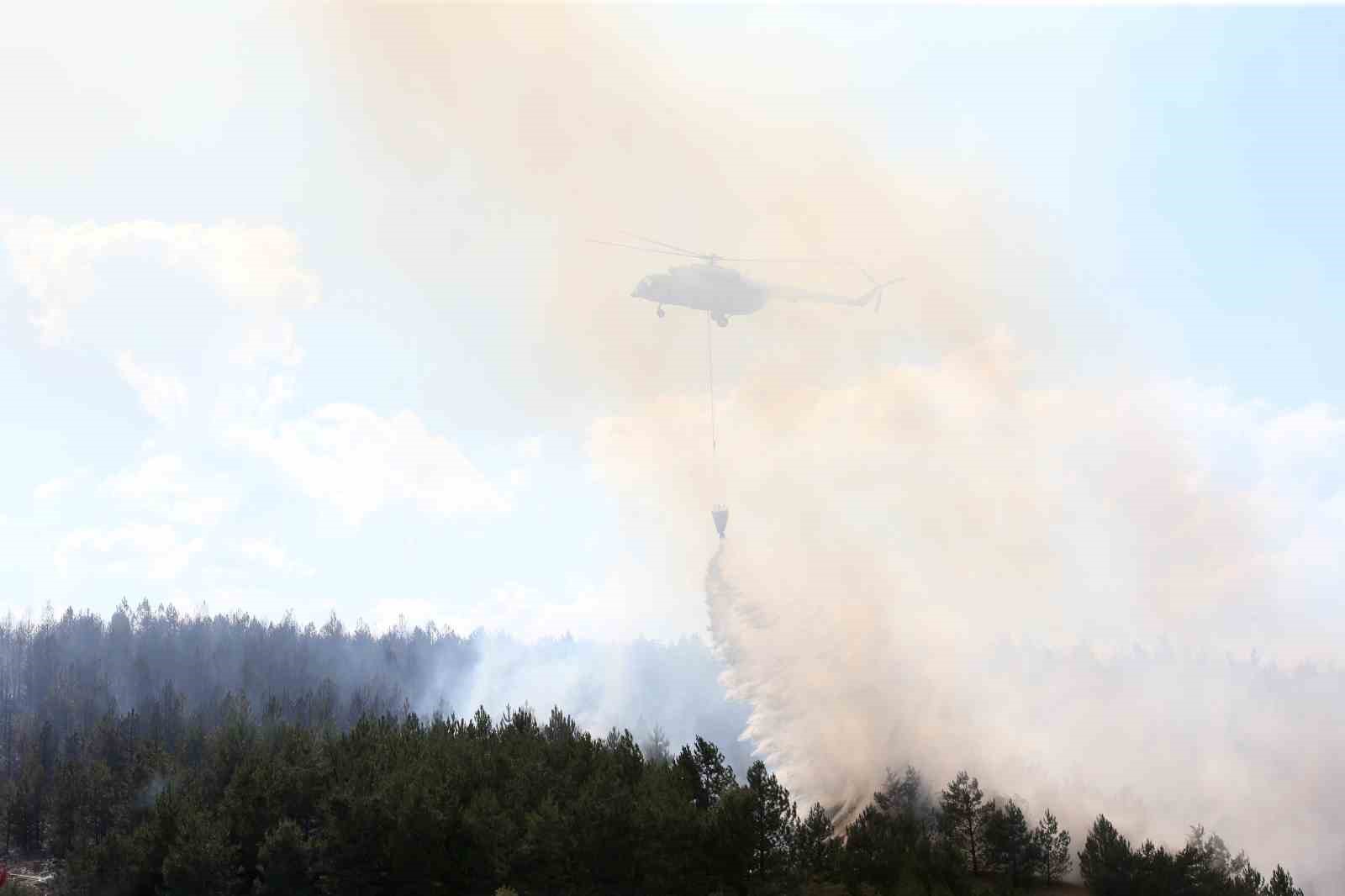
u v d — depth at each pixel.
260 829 83.88
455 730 98.81
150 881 83.75
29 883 108.00
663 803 73.81
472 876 76.06
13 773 162.62
